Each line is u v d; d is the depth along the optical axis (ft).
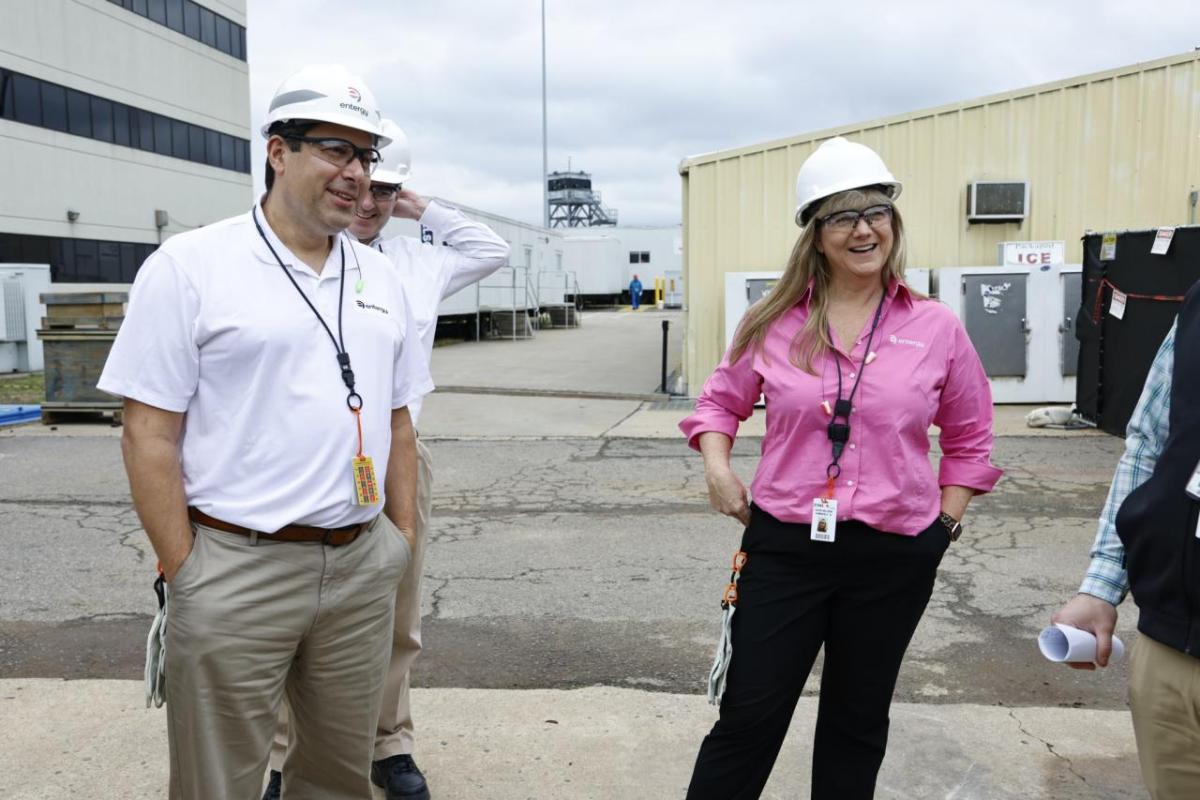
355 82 6.89
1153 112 36.50
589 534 20.20
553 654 13.70
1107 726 11.10
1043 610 15.35
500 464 27.96
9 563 18.25
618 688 12.18
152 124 95.14
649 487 24.73
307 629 7.06
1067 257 37.52
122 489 24.76
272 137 6.78
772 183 38.32
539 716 11.37
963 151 37.47
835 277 7.82
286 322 6.74
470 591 16.52
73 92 84.33
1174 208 36.76
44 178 81.15
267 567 6.78
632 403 40.75
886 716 7.96
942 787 9.80
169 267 6.52
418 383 7.93
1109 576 6.39
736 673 7.56
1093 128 36.88
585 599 16.05
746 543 7.89
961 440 8.02
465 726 11.12
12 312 57.31
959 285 35.94
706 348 39.75
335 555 7.00
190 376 6.64
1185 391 5.73
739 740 7.57
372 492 7.06
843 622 7.73
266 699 6.95
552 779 9.96
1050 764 10.24
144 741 10.69
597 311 139.85
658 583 16.87
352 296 7.16
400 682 9.53
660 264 160.25
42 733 10.89
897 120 37.58
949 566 17.67
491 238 10.71
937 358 7.66
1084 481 24.50
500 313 86.33
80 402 34.81
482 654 13.71
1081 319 32.14
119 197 90.58
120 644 14.17
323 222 6.82
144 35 93.61
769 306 7.92
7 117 77.00
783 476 7.63
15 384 50.75
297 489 6.77
